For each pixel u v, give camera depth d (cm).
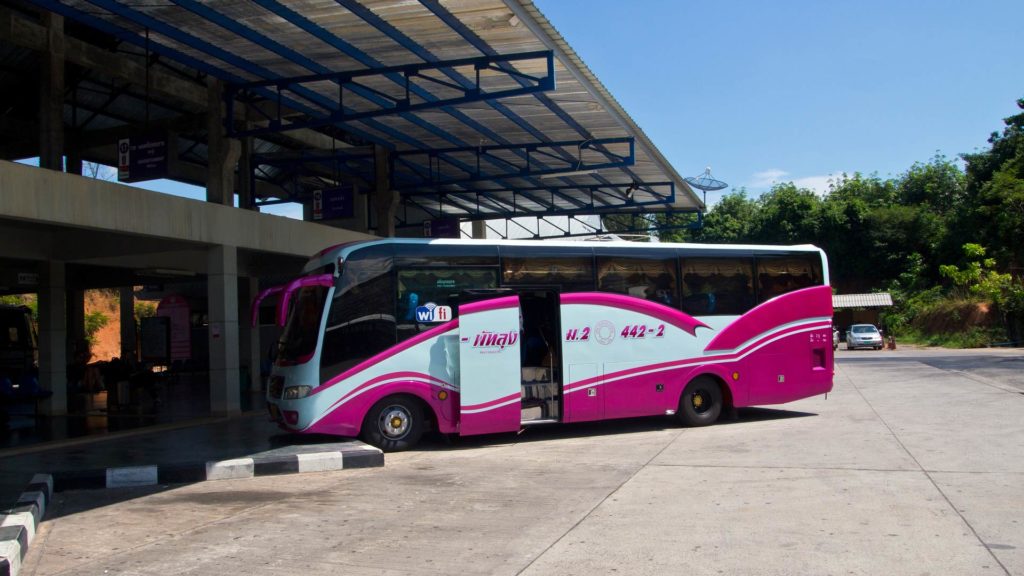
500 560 595
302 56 1399
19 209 1134
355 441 1148
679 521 697
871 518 685
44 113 1460
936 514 692
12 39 1398
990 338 4241
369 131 1931
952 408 1431
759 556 585
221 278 1559
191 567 598
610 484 875
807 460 973
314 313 1162
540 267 1249
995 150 5034
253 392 2255
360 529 705
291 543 662
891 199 5953
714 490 821
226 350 1576
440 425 1180
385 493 866
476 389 1179
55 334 1741
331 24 1252
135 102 2022
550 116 1750
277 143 2372
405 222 2841
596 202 2861
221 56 1391
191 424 1500
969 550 586
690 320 1331
